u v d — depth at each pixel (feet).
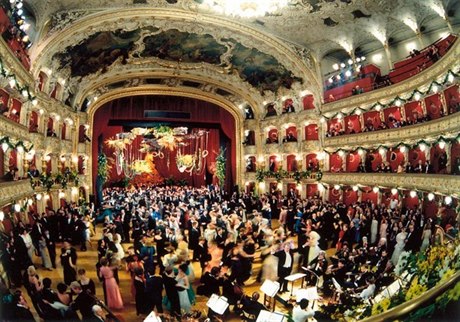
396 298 29.45
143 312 34.50
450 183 51.19
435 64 60.08
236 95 116.26
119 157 131.54
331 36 84.99
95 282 43.55
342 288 35.83
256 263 49.73
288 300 39.09
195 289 41.93
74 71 87.56
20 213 59.57
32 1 63.36
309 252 46.62
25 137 61.36
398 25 76.89
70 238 60.13
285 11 76.95
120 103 111.24
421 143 61.87
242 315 32.45
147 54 93.04
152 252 43.98
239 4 51.85
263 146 116.37
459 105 54.90
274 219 91.97
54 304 28.02
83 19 71.67
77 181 93.50
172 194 103.55
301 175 100.17
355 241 57.16
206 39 87.81
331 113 93.45
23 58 60.59
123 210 67.31
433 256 31.78
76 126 97.35
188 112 116.88
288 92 106.52
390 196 76.64
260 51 91.81
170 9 75.31
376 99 79.41
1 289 27.91
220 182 124.36
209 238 54.08
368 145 81.97
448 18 65.57
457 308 21.61
